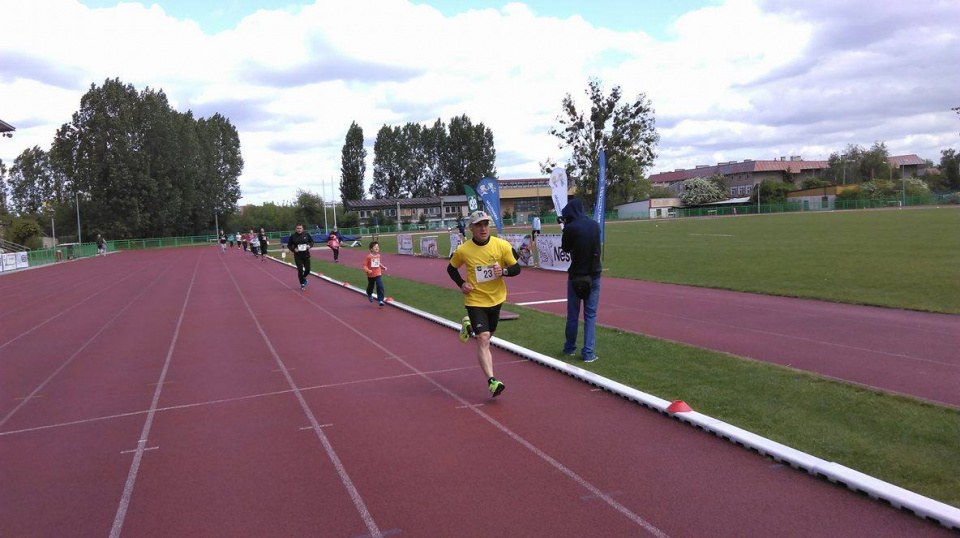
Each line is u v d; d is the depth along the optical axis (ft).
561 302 41.86
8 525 12.60
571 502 12.67
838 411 17.04
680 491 12.97
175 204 247.70
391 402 20.17
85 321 42.86
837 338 27.48
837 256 64.75
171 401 21.36
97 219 240.73
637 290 46.14
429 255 100.12
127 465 15.66
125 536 11.96
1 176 307.17
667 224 189.06
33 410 20.93
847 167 367.45
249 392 22.12
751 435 15.24
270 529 12.01
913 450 14.21
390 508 12.71
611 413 18.17
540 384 21.57
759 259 65.62
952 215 153.38
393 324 35.88
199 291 61.82
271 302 49.57
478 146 328.08
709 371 21.72
